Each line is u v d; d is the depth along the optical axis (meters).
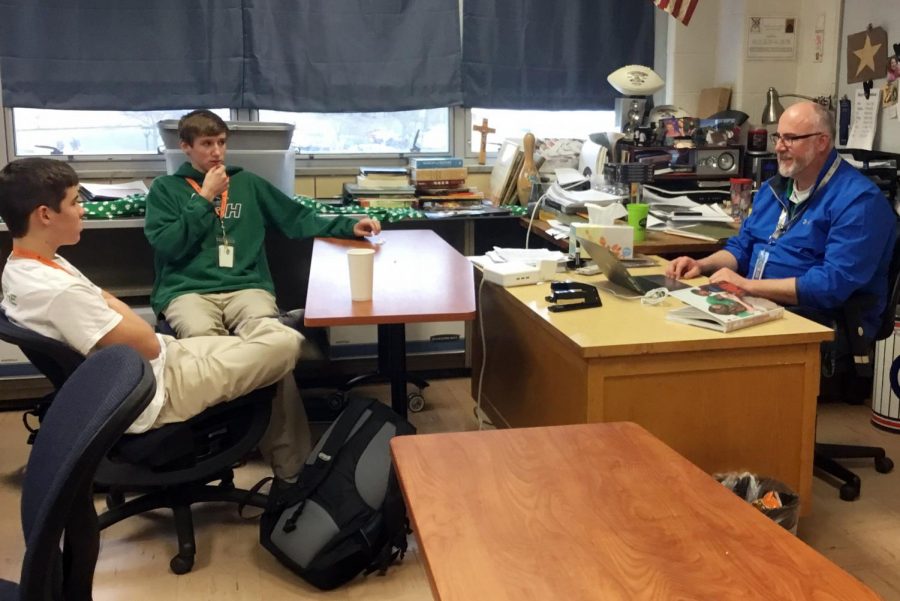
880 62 3.74
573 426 1.47
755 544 1.08
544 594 0.97
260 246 3.35
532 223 3.61
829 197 2.74
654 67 4.40
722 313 2.15
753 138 3.91
